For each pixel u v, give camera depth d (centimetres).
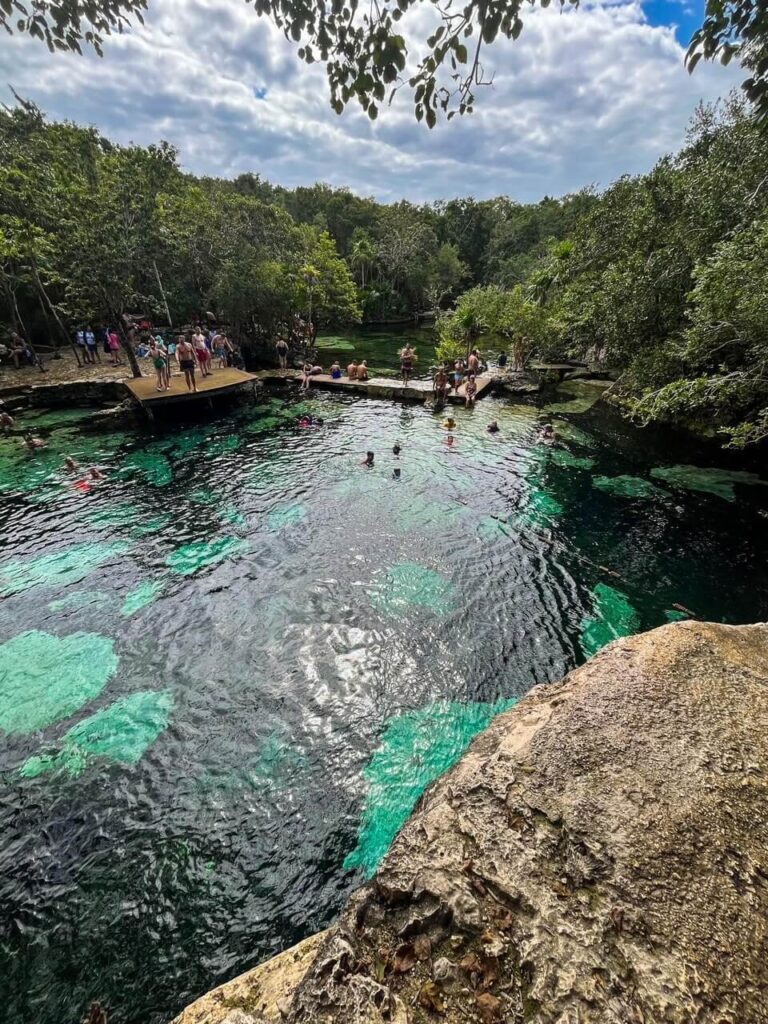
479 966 183
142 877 517
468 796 246
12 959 455
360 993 178
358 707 712
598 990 170
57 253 2017
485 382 2366
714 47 321
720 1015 163
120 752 645
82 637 841
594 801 232
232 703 718
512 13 272
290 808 581
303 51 317
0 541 1116
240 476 1441
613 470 1498
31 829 559
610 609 918
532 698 344
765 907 194
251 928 477
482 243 7419
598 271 1838
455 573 1013
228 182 6262
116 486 1377
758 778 240
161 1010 420
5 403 1841
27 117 2141
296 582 980
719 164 1366
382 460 1562
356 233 5909
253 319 2908
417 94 319
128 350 2055
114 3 288
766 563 1053
